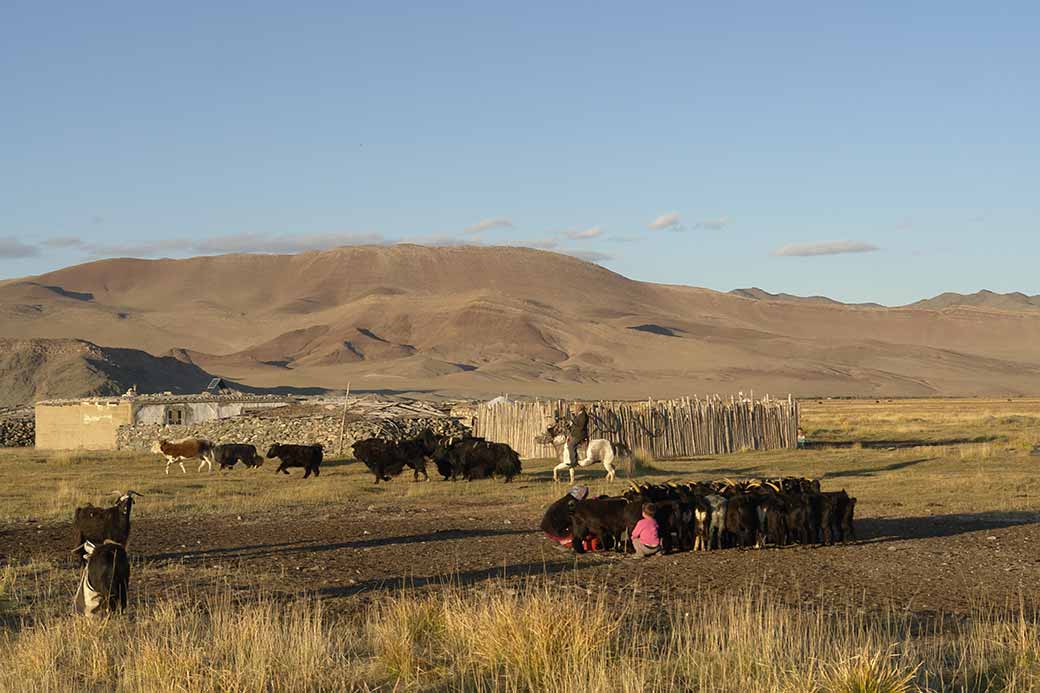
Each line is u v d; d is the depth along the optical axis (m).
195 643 9.83
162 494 27.30
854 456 38.38
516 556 16.30
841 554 16.28
